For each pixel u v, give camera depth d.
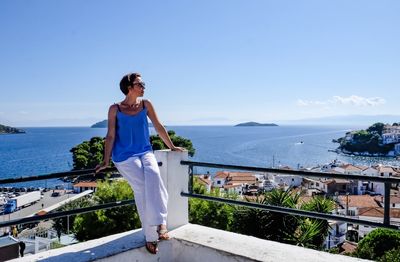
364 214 34.69
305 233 9.08
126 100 2.84
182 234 3.16
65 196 45.50
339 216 2.41
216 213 14.16
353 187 60.69
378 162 121.44
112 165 3.02
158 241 2.99
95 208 2.81
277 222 9.32
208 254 2.88
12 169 89.50
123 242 2.91
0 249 13.30
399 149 146.62
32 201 42.66
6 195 51.19
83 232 14.73
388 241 14.11
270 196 9.52
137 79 2.77
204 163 3.14
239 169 2.83
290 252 2.73
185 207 3.42
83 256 2.61
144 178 2.74
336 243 24.41
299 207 9.85
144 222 2.82
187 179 3.42
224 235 3.12
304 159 129.12
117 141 2.79
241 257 2.68
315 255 2.67
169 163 3.27
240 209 9.82
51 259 2.56
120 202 2.98
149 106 2.93
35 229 28.00
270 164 108.25
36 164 101.00
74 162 29.50
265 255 2.67
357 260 2.57
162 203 2.74
